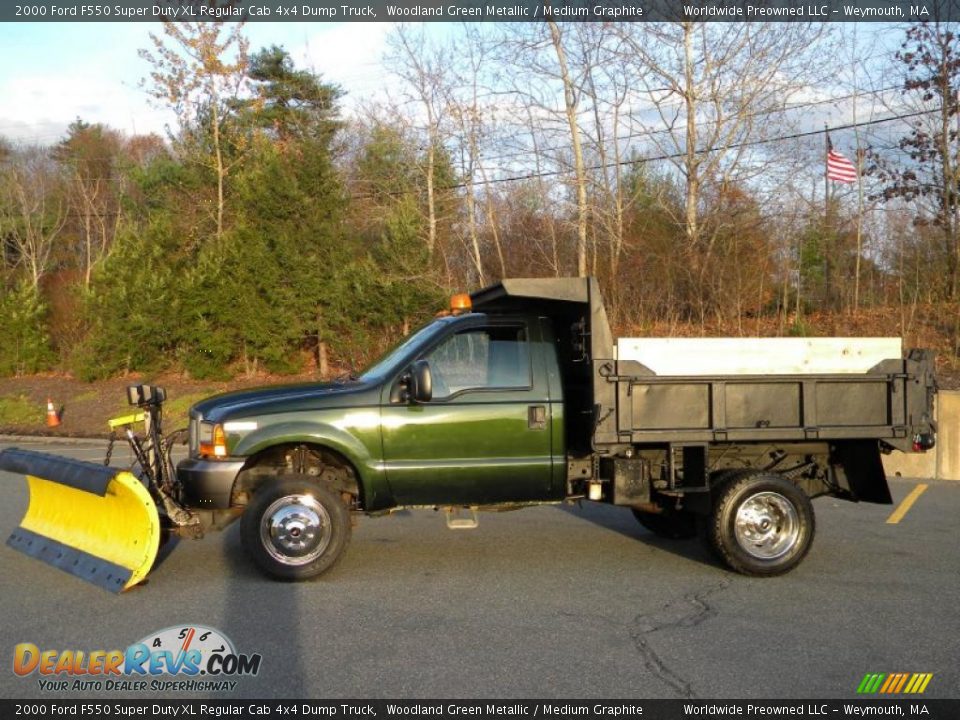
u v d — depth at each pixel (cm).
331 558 688
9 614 609
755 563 712
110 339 2547
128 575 645
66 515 739
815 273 2442
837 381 731
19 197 3997
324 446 708
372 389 705
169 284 2505
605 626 587
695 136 2294
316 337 2450
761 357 719
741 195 2266
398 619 599
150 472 709
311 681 489
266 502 679
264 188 2356
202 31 2634
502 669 508
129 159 4662
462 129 2359
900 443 748
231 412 688
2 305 2991
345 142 3070
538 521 948
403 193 2553
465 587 682
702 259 2238
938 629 584
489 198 2372
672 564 763
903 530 918
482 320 726
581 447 747
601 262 2302
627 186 2373
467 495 716
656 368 702
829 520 973
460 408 709
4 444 1994
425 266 2333
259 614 607
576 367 755
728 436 711
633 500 728
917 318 2131
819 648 546
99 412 2356
